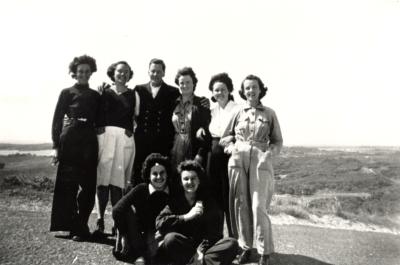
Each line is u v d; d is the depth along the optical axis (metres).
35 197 6.80
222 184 4.13
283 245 4.89
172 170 3.88
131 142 4.41
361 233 6.80
